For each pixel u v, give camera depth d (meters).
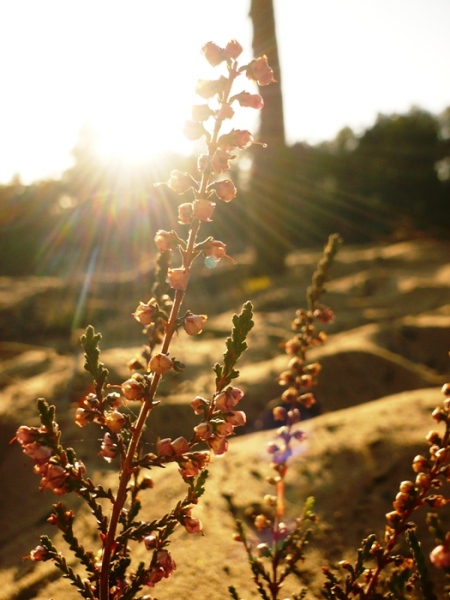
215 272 12.07
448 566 0.97
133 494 1.57
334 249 2.05
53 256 16.78
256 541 2.29
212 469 2.91
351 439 2.95
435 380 4.58
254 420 4.05
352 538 2.27
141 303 1.29
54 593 2.13
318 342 2.06
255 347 5.77
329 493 2.56
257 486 2.69
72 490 1.27
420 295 8.50
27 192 18.67
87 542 2.42
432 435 1.49
